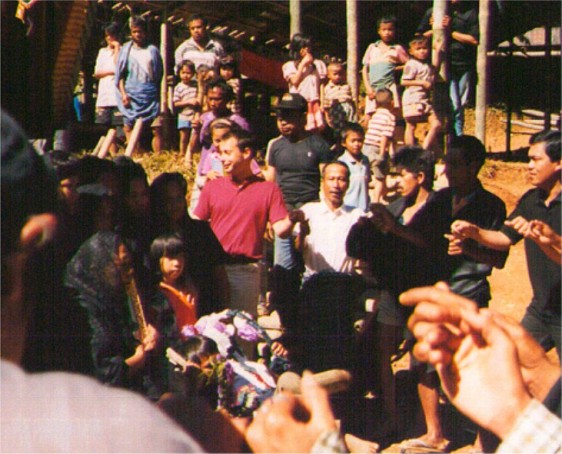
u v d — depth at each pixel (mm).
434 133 11594
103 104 13234
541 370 1611
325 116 11867
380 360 7055
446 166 6449
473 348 1398
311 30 17062
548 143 5801
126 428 1060
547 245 5473
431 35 12680
